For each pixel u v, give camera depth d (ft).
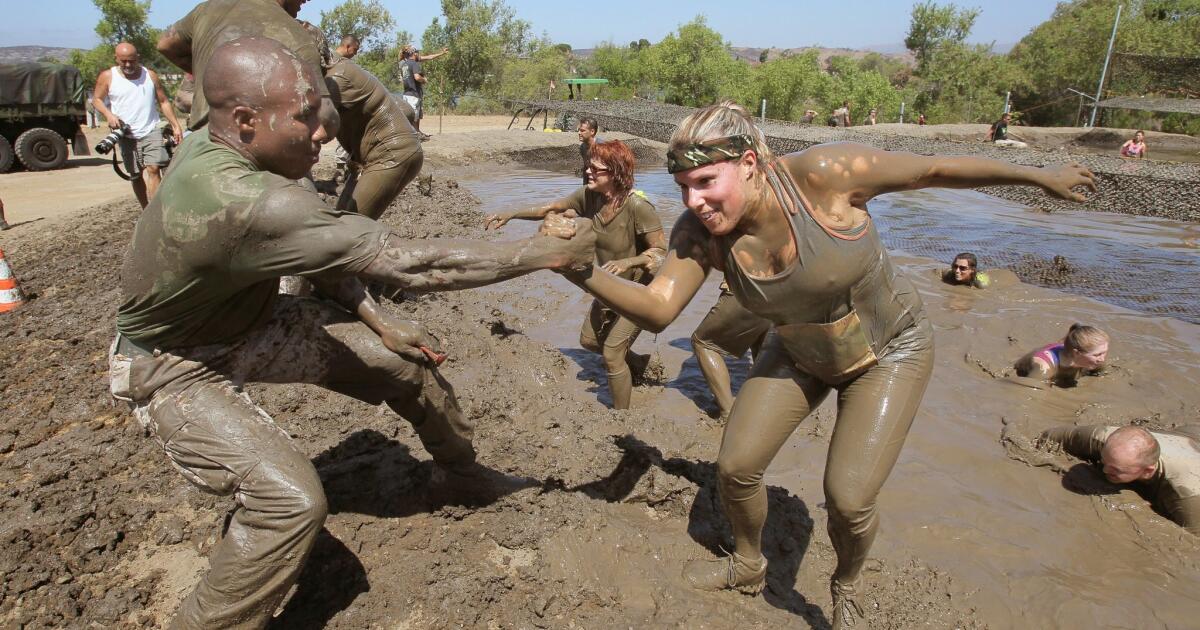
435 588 10.35
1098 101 111.45
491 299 25.88
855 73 127.34
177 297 8.20
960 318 24.29
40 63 55.88
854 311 9.18
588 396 18.69
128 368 8.66
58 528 11.20
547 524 11.64
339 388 10.18
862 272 8.89
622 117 60.39
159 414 8.55
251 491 8.24
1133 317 24.35
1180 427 16.20
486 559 11.10
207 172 7.75
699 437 15.83
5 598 10.03
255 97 7.92
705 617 10.46
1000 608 11.44
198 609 8.29
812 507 13.69
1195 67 110.63
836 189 8.63
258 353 9.23
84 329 19.26
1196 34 134.51
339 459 13.35
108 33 122.83
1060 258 30.63
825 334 9.28
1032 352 19.84
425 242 8.11
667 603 10.65
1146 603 11.70
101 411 15.10
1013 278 28.32
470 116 121.19
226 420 8.47
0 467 13.05
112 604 9.95
